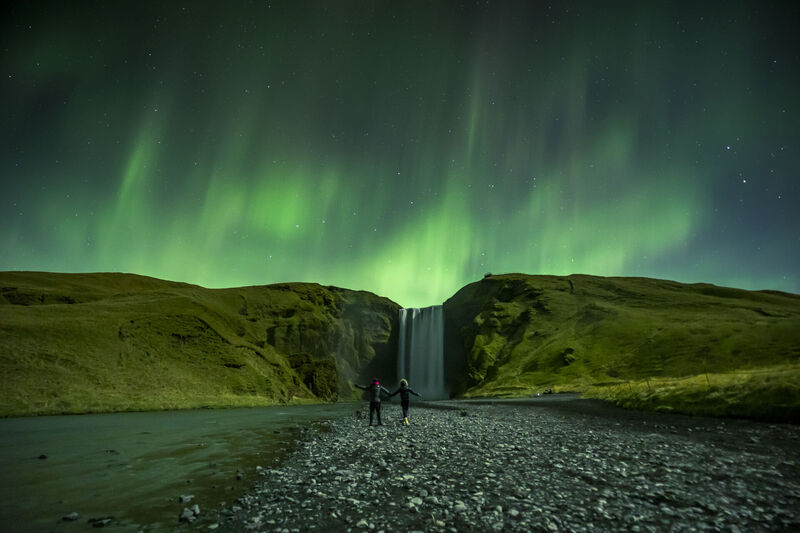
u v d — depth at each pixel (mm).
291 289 149750
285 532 5660
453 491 7719
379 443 14406
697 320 104562
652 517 6176
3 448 13961
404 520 6152
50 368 38531
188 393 46375
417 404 63281
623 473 9008
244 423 24703
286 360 86438
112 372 43156
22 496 7602
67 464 10961
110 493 7855
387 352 165000
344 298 169500
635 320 113438
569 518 6168
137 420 26922
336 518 6277
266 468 10344
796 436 14023
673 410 24547
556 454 11594
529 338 128875
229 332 69000
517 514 6336
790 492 7375
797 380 19828
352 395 132000
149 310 60281
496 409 38938
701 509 6512
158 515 6449
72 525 5938
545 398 62188
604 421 21891
